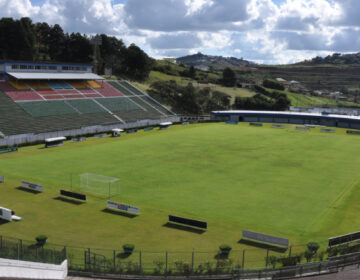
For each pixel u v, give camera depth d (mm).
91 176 59062
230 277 28750
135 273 29250
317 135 106938
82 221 40781
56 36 179500
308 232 38406
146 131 110562
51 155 75000
